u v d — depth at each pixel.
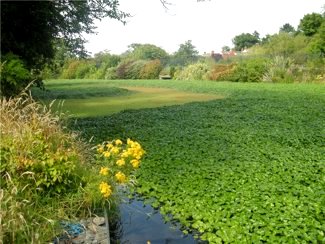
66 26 10.96
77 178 4.75
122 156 5.29
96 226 4.25
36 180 4.35
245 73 31.58
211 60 41.12
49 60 11.66
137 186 6.16
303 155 7.30
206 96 21.47
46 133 5.02
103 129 10.12
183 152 7.61
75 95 20.88
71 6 10.43
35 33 10.04
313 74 29.58
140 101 19.39
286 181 5.89
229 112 13.48
